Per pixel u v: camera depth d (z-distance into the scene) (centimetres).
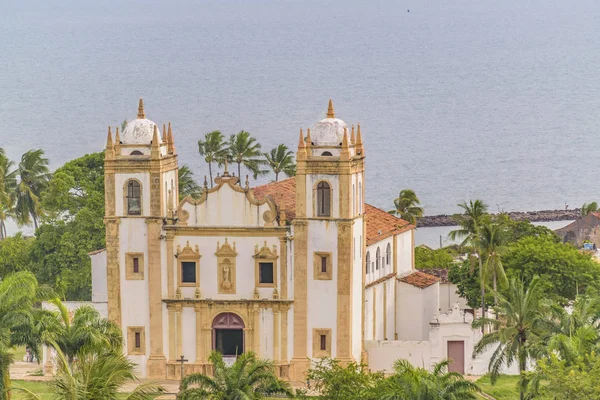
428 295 18588
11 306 13625
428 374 12688
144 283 16625
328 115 16462
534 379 13175
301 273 16338
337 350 16325
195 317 16575
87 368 11425
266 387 12788
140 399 11262
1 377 13575
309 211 16275
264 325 16500
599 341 13575
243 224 16450
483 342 14950
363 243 16812
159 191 16550
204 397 12612
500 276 17675
